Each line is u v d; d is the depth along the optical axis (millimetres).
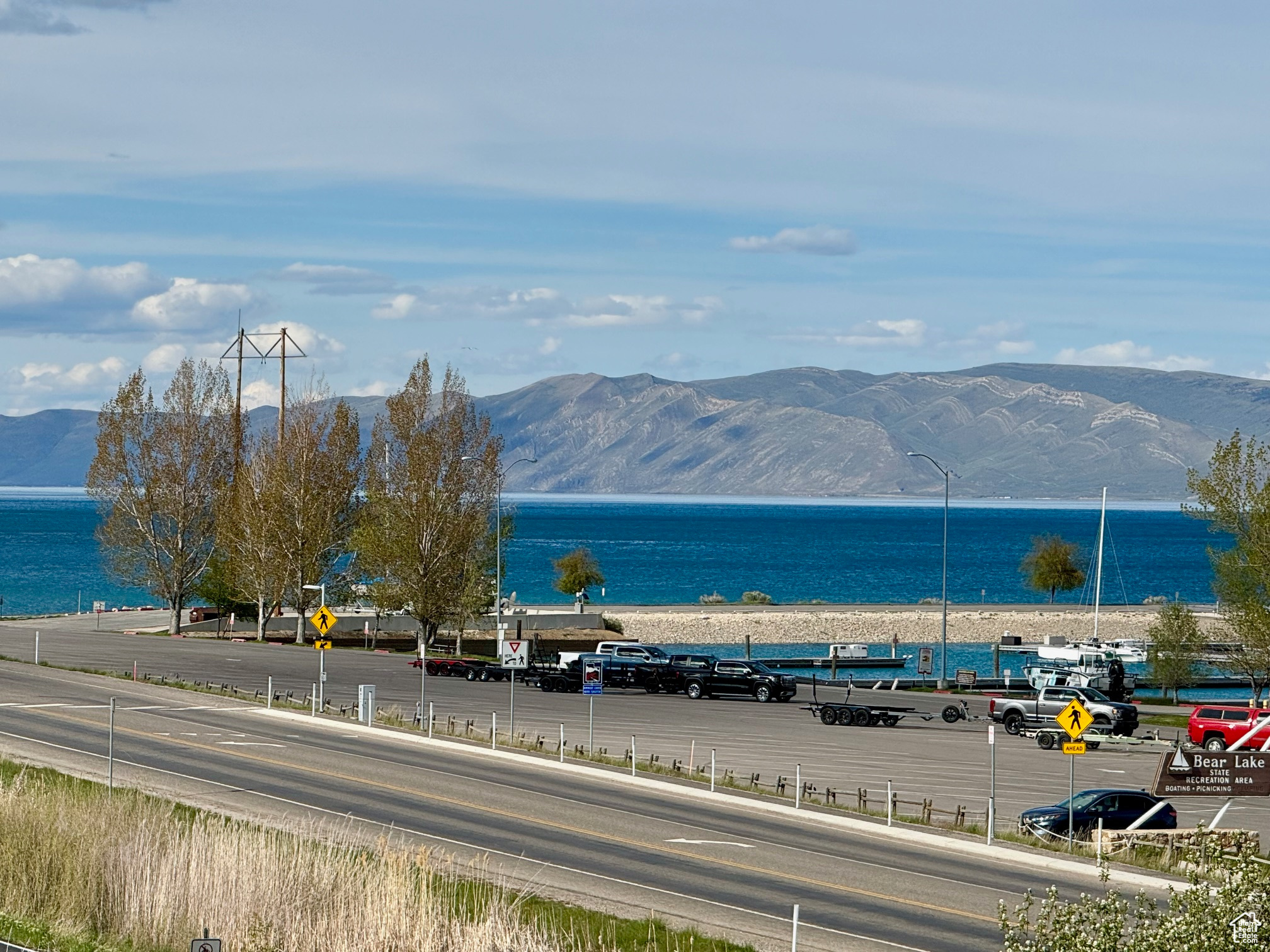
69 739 53531
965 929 30469
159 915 27359
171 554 115000
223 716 62719
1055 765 58594
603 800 45625
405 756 53281
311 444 111750
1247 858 22953
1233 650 83062
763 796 47125
